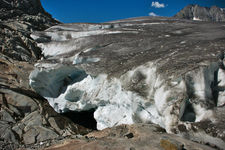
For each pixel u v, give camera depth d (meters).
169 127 6.25
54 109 11.00
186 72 6.64
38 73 10.59
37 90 11.41
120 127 7.26
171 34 12.81
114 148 5.32
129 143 5.57
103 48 11.68
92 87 9.54
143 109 7.67
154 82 7.51
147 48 10.69
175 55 8.29
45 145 7.39
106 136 6.62
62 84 11.22
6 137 8.30
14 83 11.17
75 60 10.52
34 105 10.38
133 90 7.62
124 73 8.30
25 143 8.27
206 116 5.92
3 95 10.04
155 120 7.34
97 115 9.34
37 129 9.07
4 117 9.15
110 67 9.36
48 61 11.17
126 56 10.12
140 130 6.46
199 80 6.54
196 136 5.70
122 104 8.38
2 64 11.95
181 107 6.28
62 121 10.14
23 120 9.40
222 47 8.09
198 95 6.47
